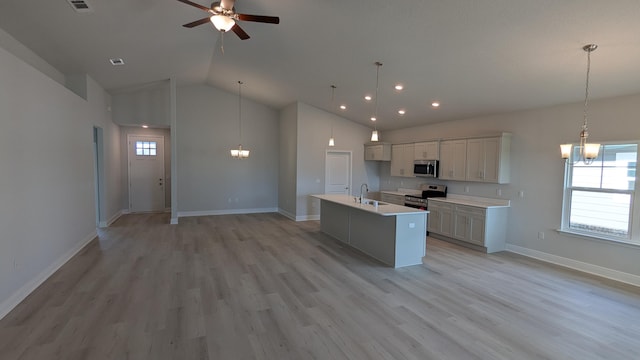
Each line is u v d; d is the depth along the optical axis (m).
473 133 6.29
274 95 8.04
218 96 8.79
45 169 4.04
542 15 3.01
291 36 4.61
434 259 5.12
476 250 5.67
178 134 8.49
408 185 8.13
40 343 2.61
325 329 2.92
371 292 3.78
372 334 2.85
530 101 5.00
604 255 4.41
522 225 5.42
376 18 3.68
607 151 4.42
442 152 6.79
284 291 3.77
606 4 2.70
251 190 9.29
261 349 2.59
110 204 7.55
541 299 3.62
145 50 5.36
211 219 8.26
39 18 3.85
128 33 4.61
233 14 3.08
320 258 5.10
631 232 4.19
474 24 3.37
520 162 5.44
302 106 8.20
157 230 6.91
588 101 4.56
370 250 5.24
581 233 4.62
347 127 8.75
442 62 4.36
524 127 5.38
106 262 4.73
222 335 2.79
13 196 3.27
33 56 4.77
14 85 3.32
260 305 3.39
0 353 2.47
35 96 3.78
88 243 5.77
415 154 7.50
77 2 3.61
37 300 3.42
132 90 7.67
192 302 3.43
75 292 3.64
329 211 6.62
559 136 4.91
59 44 4.61
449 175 6.61
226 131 8.92
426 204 6.78
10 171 3.23
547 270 4.62
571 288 3.95
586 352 2.61
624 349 2.66
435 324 3.04
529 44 3.51
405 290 3.85
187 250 5.41
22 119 3.47
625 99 4.20
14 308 3.23
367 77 5.46
